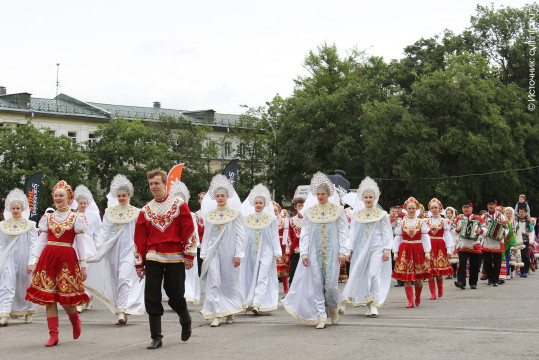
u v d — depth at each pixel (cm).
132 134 5972
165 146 6159
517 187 4478
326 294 1009
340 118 5075
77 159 5622
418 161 4303
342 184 2394
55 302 884
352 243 1171
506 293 1545
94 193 5744
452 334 885
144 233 845
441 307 1259
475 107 4462
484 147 4300
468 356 725
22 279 1140
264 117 6119
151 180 838
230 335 933
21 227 1143
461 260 1695
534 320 1021
